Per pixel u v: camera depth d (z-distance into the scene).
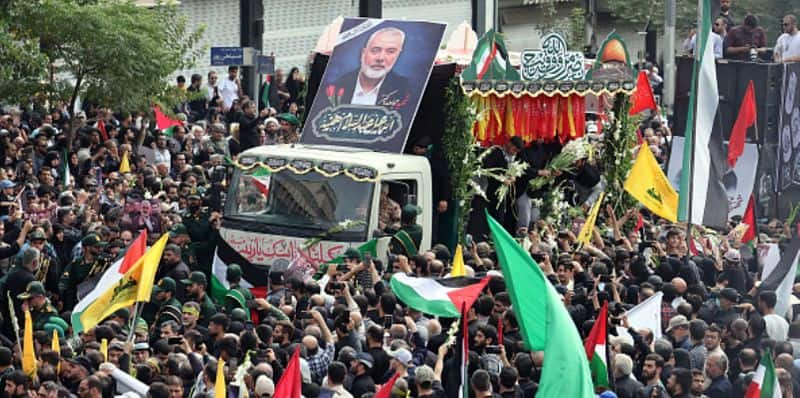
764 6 49.94
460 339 17.20
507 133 30.39
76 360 18.81
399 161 26.86
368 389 18.94
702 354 20.81
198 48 40.75
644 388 19.16
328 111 28.78
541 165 30.28
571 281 23.97
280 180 26.75
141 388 18.33
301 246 26.17
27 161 28.88
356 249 24.30
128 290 20.11
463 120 28.52
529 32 52.28
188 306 21.05
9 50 31.17
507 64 29.25
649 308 22.09
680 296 23.05
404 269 23.81
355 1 41.44
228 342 18.94
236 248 26.69
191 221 26.95
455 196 28.48
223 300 25.98
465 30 30.80
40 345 19.72
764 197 30.52
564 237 26.61
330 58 29.30
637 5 51.50
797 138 30.52
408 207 26.36
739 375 20.34
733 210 30.28
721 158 26.75
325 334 19.91
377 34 29.14
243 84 39.38
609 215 29.83
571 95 30.14
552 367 15.22
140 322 21.14
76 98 32.19
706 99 26.50
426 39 28.86
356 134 28.28
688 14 51.75
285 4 40.94
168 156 32.66
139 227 27.16
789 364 20.14
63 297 23.94
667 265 24.84
